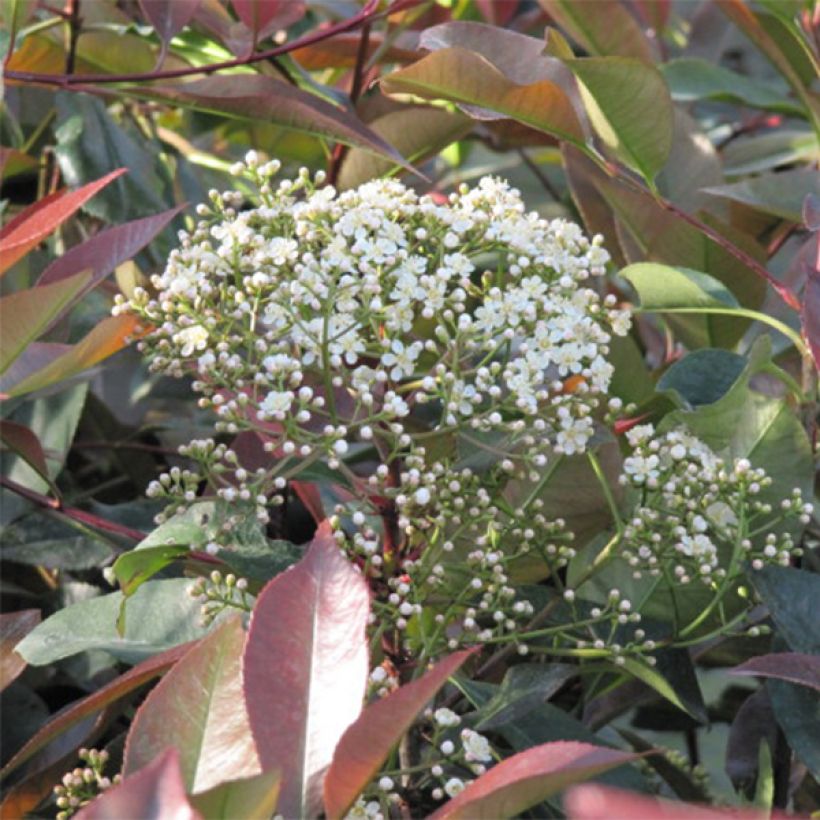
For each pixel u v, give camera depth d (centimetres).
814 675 68
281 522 88
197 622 74
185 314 71
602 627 77
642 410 82
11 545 89
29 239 68
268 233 73
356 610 61
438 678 57
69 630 74
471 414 72
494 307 71
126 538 86
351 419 72
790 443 75
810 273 74
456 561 75
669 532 72
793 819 69
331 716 60
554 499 75
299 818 59
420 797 72
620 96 79
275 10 89
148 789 52
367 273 70
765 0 88
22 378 72
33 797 76
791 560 82
